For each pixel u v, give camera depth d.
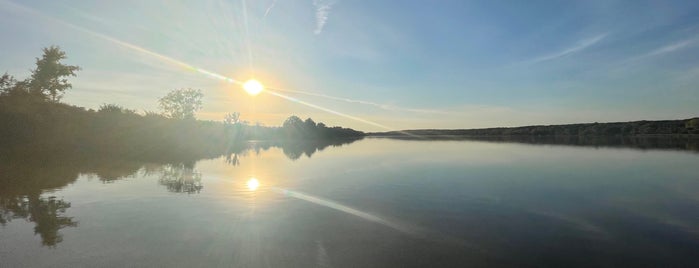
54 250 7.02
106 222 9.00
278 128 112.00
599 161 25.17
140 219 9.32
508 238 7.86
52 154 25.25
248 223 9.05
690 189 13.66
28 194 12.39
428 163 24.73
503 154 32.81
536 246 7.36
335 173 19.36
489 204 11.30
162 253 6.91
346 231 8.39
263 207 10.86
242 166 22.95
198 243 7.50
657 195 12.57
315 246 7.36
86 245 7.31
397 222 9.19
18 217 9.39
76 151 27.72
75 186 14.04
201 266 6.30
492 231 8.38
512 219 9.45
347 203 11.52
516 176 17.67
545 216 9.76
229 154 35.09
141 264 6.38
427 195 12.85
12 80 28.14
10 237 7.76
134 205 10.93
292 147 53.22
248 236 7.99
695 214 9.86
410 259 6.65
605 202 11.48
